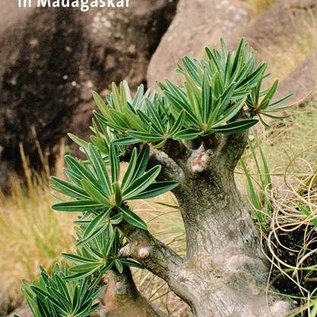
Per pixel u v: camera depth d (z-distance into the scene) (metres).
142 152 1.55
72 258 1.63
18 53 6.20
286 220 1.79
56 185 1.56
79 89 6.25
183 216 1.61
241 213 1.61
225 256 1.57
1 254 3.82
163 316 1.67
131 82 6.38
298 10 5.27
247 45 1.65
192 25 6.22
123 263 1.61
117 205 1.52
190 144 1.58
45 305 1.62
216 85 1.52
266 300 1.54
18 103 6.16
